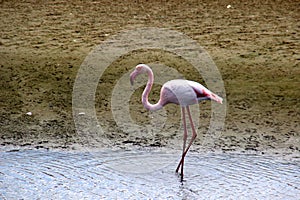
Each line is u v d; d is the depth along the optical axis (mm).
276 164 18547
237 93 24719
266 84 25656
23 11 38344
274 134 21016
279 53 29750
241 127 21609
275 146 20047
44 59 29016
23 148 19750
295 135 20922
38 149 19672
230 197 16266
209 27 34531
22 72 27156
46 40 32188
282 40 31953
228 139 20641
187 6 39625
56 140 20469
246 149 19797
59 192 16531
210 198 16234
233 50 30312
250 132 21188
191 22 35625
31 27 34750
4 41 31906
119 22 35781
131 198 16219
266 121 22078
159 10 38594
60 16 37188
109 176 17609
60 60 28906
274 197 16203
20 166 18219
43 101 24062
